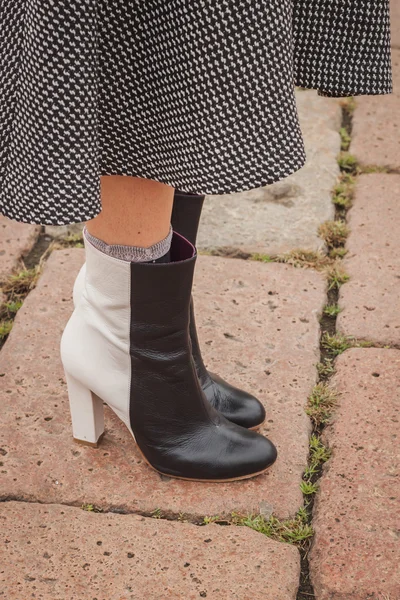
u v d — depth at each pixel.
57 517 1.35
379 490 1.40
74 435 1.48
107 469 1.44
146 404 1.36
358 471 1.44
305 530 1.34
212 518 1.36
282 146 0.98
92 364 1.36
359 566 1.27
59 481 1.42
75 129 0.93
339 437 1.52
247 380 1.66
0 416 1.54
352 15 1.18
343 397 1.62
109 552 1.29
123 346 1.31
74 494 1.39
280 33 0.93
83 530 1.33
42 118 0.92
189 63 0.94
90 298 1.31
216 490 1.41
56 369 1.67
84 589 1.23
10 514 1.35
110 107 1.04
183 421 1.38
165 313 1.27
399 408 1.59
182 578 1.25
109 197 1.17
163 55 0.97
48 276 1.96
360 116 2.72
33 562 1.27
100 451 1.48
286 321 1.84
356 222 2.21
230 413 1.51
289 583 1.24
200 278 1.96
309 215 2.24
